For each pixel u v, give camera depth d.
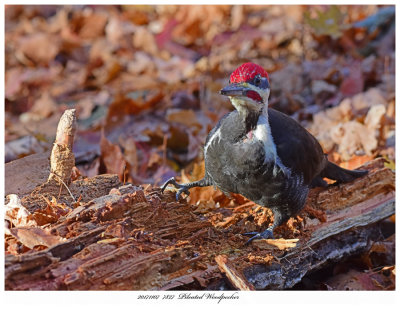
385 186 9.32
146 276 6.43
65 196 7.92
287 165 7.48
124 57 16.53
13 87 15.23
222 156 7.62
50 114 13.82
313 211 8.46
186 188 8.34
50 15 18.94
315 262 8.11
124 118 12.84
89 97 14.51
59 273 6.05
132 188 7.73
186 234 7.50
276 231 8.19
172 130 11.93
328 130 12.12
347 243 8.60
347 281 8.38
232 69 15.34
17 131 12.52
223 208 8.77
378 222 9.17
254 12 18.38
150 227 7.34
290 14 17.62
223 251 7.39
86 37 17.75
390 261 8.94
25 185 8.23
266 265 7.27
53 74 15.91
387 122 11.85
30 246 6.43
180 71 15.57
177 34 17.52
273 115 7.84
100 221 7.01
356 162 10.66
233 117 7.57
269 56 15.84
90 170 10.55
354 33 15.52
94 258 6.27
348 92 13.78
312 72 14.38
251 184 7.60
